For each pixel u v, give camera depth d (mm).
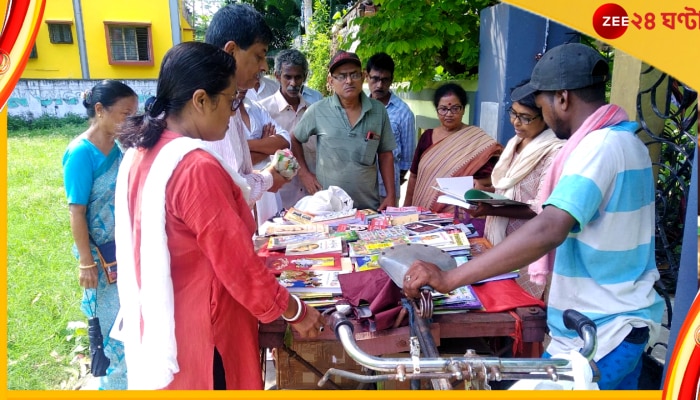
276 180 2186
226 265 1257
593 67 1356
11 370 2781
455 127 3002
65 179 2047
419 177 3045
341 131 3098
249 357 1409
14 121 11078
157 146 1302
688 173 2723
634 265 1392
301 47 12977
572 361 1017
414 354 1162
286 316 1379
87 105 2049
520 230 1306
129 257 1359
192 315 1315
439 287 1335
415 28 4184
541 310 1543
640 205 1355
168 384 1309
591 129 1355
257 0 16359
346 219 2469
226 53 1379
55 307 3451
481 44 4098
